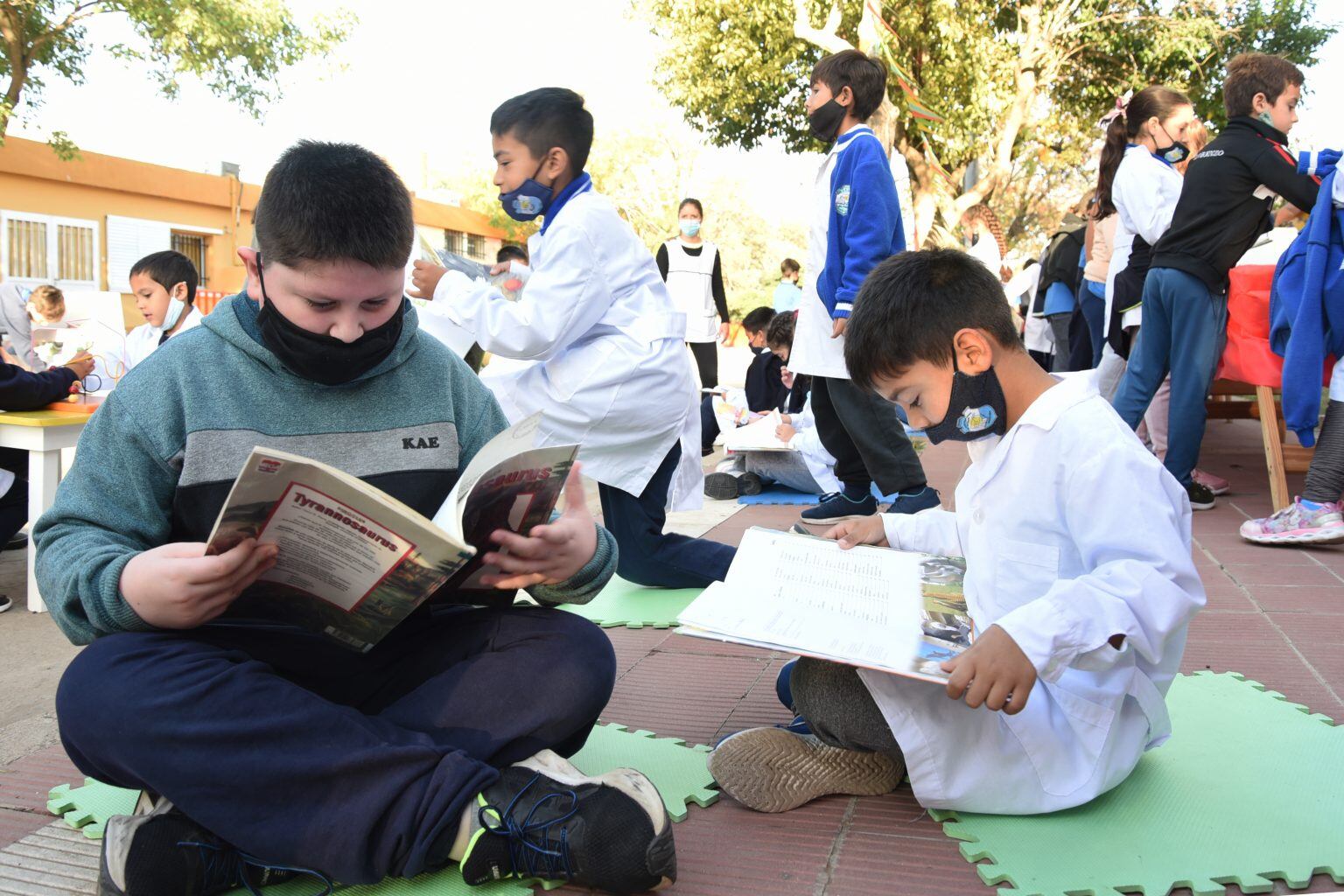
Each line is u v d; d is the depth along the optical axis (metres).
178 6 14.86
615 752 2.23
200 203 21.12
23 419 3.49
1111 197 5.43
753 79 16.30
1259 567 3.83
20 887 1.73
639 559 3.50
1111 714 1.90
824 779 1.99
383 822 1.60
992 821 1.90
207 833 1.59
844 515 4.51
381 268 1.62
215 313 1.79
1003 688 1.64
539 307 3.15
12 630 3.33
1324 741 2.22
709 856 1.81
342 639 1.70
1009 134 16.33
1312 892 1.67
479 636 1.83
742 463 5.82
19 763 2.26
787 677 2.22
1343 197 3.92
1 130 14.56
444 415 1.91
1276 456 4.64
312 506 1.44
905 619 1.85
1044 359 8.81
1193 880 1.68
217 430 1.70
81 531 1.65
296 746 1.56
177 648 1.56
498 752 1.72
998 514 1.92
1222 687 2.57
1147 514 1.74
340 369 1.74
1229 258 4.46
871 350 1.90
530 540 1.72
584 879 1.61
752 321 7.46
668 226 38.19
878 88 4.27
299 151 1.64
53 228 18.17
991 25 16.72
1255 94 4.37
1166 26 16.36
